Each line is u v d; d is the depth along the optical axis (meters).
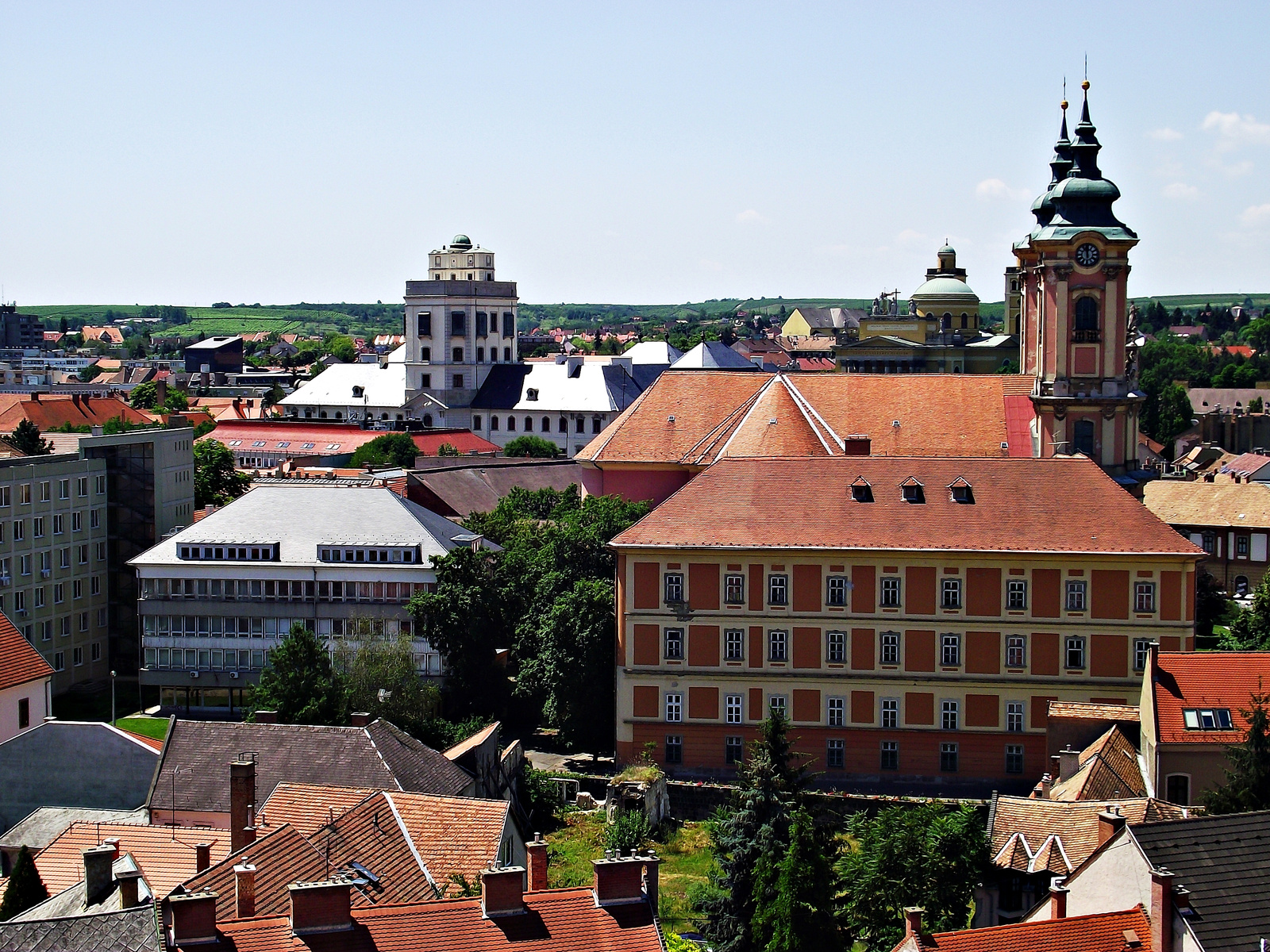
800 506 115.56
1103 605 110.88
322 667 108.88
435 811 68.06
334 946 46.59
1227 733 91.62
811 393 148.38
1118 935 52.41
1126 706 103.12
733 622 114.19
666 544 114.12
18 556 143.00
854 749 113.56
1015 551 110.75
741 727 114.38
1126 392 147.12
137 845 72.94
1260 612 136.50
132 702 140.88
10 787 91.62
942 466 117.25
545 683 121.38
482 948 47.44
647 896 50.66
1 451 193.12
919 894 70.56
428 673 128.88
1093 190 147.75
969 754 112.50
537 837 58.38
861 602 113.06
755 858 80.94
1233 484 183.00
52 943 46.56
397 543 133.12
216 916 52.19
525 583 130.38
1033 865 70.38
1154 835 54.62
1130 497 113.69
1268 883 53.19
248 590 133.50
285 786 76.19
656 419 151.25
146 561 134.50
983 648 112.06
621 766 115.75
